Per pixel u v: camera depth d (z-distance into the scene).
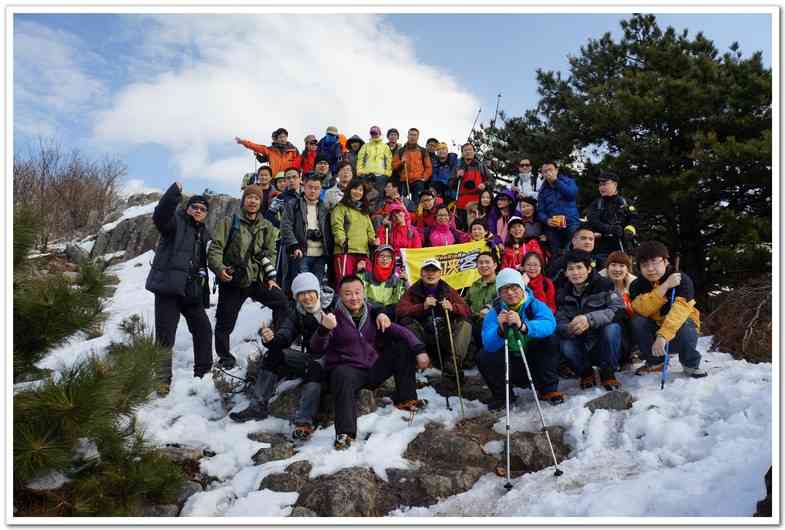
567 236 8.59
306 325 5.76
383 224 8.62
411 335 5.58
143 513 4.39
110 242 15.54
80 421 3.86
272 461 4.96
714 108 12.81
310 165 11.56
